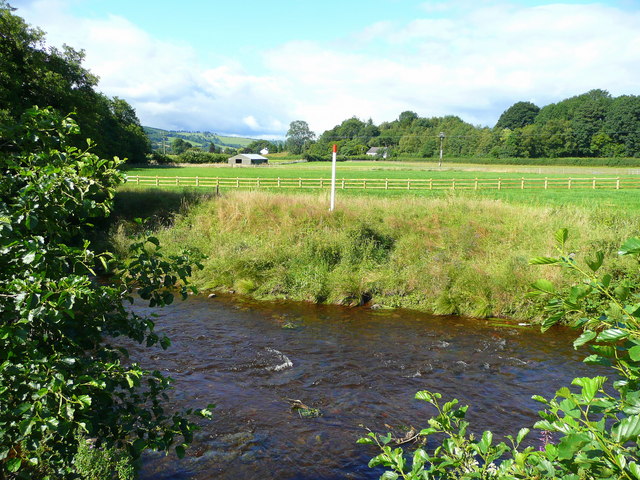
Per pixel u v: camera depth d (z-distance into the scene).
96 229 16.88
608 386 6.53
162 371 7.29
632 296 1.83
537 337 9.41
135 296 11.66
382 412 6.15
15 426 2.66
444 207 17.05
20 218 2.97
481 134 122.00
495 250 13.51
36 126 3.57
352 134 164.88
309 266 13.02
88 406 2.63
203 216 17.64
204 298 12.19
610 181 44.62
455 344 8.95
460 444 2.35
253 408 6.18
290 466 4.93
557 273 10.77
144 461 4.91
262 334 9.34
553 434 5.51
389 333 9.64
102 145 24.61
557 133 104.25
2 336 2.55
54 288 2.75
